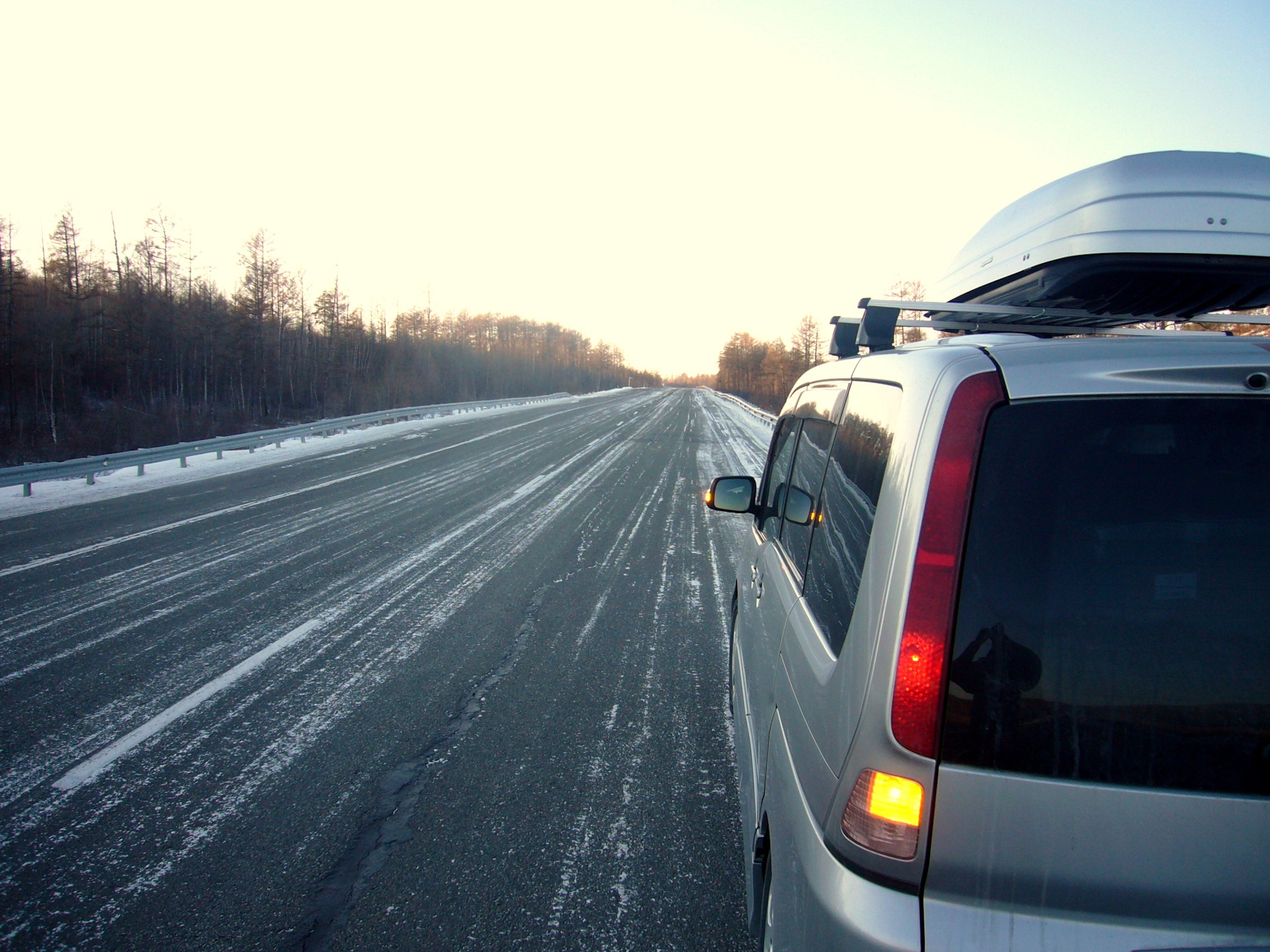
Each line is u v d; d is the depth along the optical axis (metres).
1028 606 1.10
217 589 5.98
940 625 1.11
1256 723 1.05
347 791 3.09
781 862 1.49
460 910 2.37
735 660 3.50
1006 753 1.07
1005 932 1.04
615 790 3.15
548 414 35.16
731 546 8.44
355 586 6.21
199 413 43.72
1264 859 1.03
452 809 2.97
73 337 42.44
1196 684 1.06
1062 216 1.57
